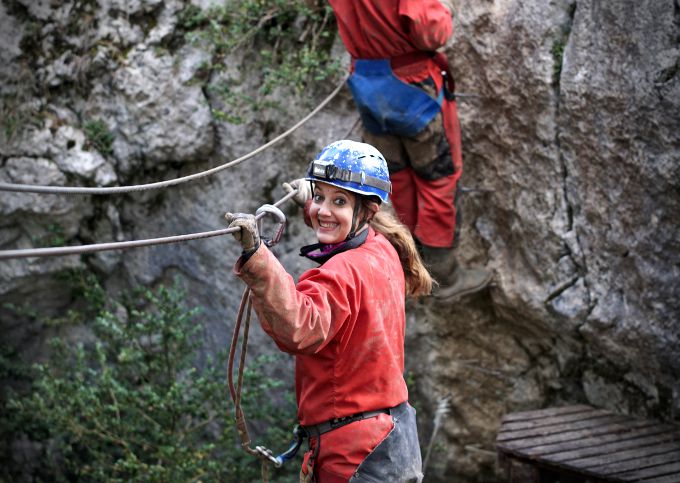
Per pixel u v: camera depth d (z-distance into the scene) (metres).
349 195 2.61
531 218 5.61
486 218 5.91
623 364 5.54
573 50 5.17
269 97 6.29
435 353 6.39
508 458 5.18
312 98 6.18
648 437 5.25
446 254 5.25
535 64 5.32
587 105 5.16
